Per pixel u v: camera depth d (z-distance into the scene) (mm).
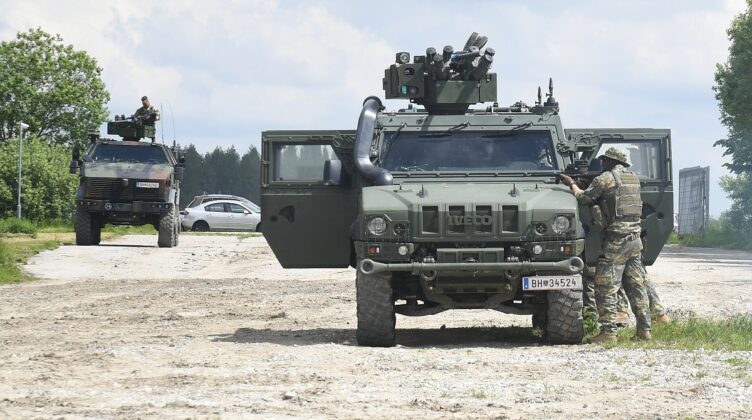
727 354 27562
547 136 33312
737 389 22344
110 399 21328
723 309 41875
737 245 107188
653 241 32688
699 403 20891
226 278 61344
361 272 29859
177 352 29016
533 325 34875
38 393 22062
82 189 88062
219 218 140250
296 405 20641
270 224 32844
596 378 23969
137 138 94250
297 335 34125
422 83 35719
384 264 29453
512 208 29672
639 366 25656
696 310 41500
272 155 32875
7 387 22922
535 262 29594
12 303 46188
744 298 46406
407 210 29578
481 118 33562
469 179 32344
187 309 43656
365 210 29672
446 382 23469
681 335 31703
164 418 19266
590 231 32500
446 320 39562
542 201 29984
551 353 28344
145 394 21953
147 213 89438
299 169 32875
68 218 160750
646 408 20375
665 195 32625
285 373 24797
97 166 88500
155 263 72125
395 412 19969
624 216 30609
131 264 70812
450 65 35625
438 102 35219
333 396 21656
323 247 32844
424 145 33094
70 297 49094
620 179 30797
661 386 22859
